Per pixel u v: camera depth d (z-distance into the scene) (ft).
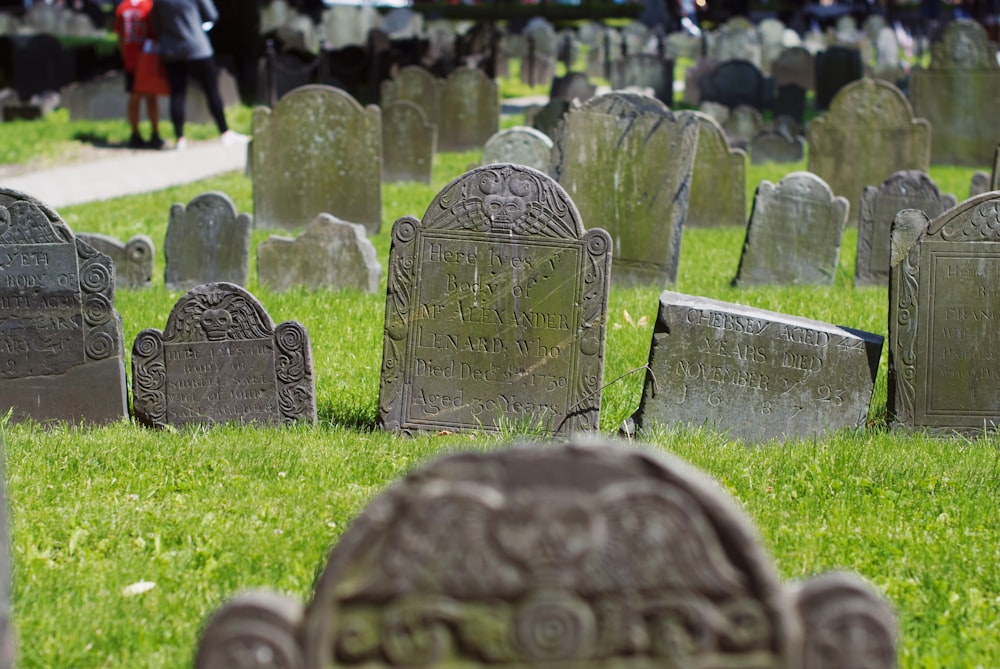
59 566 17.40
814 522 19.80
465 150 79.15
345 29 139.64
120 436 24.07
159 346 25.54
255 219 50.88
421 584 10.50
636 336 31.81
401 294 25.07
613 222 40.68
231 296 25.30
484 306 24.91
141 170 68.08
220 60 94.63
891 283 25.71
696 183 53.16
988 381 25.77
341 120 49.70
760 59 127.13
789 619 10.56
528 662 10.55
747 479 21.71
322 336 32.19
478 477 10.59
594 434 24.88
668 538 10.48
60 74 92.43
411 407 25.30
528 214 24.63
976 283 25.54
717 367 24.99
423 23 144.36
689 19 155.22
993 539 19.40
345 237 38.32
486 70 116.88
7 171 67.87
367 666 10.62
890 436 25.22
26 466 21.72
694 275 42.57
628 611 10.52
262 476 21.65
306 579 16.90
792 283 40.81
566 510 10.44
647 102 40.06
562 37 144.46
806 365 24.88
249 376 25.53
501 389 25.08
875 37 139.33
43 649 14.76
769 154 75.51
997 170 48.01
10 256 25.61
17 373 25.94
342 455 22.70
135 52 75.36
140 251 38.50
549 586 10.46
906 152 56.18
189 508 19.76
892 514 20.33
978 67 73.56
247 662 10.64
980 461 23.20
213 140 79.10
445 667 10.59
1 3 146.20
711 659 10.59
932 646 15.53
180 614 15.93
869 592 10.86
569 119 40.63
